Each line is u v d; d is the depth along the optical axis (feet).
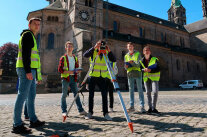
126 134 9.86
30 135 10.09
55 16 114.42
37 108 22.06
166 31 160.15
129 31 134.00
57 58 107.86
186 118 13.99
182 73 142.92
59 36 111.75
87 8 105.19
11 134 10.33
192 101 27.58
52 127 11.97
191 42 182.19
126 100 31.76
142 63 17.90
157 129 10.82
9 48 145.69
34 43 11.91
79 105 16.81
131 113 17.10
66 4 117.29
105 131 10.62
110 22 124.88
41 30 108.37
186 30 187.62
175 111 17.69
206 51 168.96
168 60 134.21
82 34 86.28
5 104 27.50
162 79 130.72
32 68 11.96
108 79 16.72
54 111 19.42
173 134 9.69
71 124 12.78
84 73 79.82
